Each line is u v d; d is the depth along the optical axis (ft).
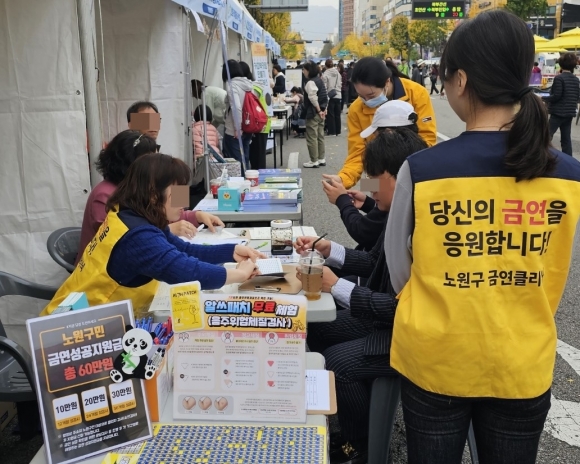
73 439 4.44
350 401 7.07
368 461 7.16
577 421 9.43
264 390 4.80
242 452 4.40
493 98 4.38
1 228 11.50
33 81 11.09
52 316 4.44
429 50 183.73
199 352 4.81
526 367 4.41
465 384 4.51
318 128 32.58
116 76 17.61
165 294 7.64
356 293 6.62
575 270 16.37
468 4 94.32
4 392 7.24
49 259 11.65
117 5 17.17
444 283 4.42
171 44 17.61
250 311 4.73
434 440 4.78
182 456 4.37
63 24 11.00
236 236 10.43
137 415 4.63
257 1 84.23
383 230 8.31
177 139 18.19
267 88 31.89
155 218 7.12
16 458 8.50
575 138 42.14
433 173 4.40
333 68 46.24
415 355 4.62
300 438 4.57
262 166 27.53
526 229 4.30
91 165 11.76
